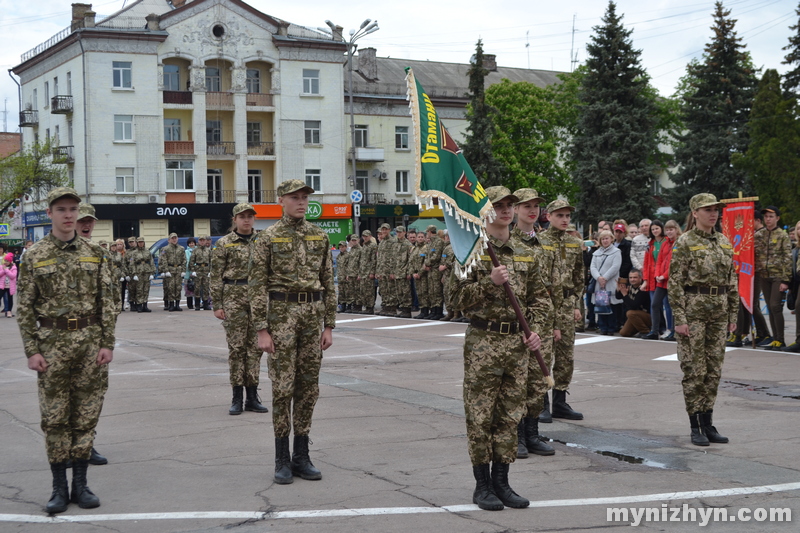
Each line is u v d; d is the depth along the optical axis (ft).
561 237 27.53
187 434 25.67
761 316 45.44
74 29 153.58
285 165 164.96
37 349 18.38
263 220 160.35
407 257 69.21
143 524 17.07
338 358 42.75
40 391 18.51
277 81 163.12
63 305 18.61
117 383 35.76
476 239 17.35
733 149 158.81
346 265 76.59
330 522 16.90
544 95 183.93
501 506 17.61
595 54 154.30
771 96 151.02
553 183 182.60
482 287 17.58
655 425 26.14
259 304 20.70
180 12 154.10
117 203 151.23
